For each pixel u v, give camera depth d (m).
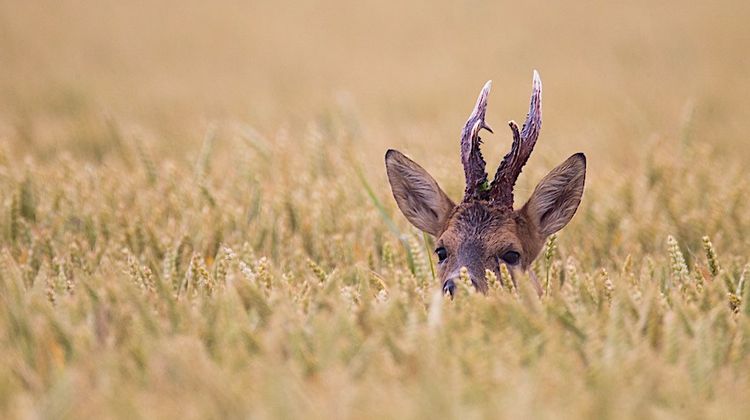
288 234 14.49
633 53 41.22
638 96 31.00
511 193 12.38
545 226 12.47
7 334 8.62
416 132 23.75
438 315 8.58
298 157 19.77
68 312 9.09
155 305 9.87
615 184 16.67
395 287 10.09
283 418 6.90
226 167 19.14
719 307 8.95
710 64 37.47
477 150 12.30
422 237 13.59
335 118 25.08
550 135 24.77
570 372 7.80
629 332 8.59
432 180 12.62
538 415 6.93
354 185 16.53
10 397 7.46
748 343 8.44
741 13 49.97
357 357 7.95
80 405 7.36
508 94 32.22
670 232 14.29
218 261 11.36
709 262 11.27
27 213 15.01
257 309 9.17
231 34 48.97
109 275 10.89
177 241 12.50
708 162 17.62
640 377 7.63
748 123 25.88
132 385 7.74
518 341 8.23
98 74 37.16
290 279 11.55
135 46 44.66
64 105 30.95
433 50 44.44
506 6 56.94
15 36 44.66
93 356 8.14
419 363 7.79
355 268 12.15
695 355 7.97
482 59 41.22
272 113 28.69
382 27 51.75
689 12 51.31
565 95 31.84
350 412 7.01
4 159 17.75
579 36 46.62
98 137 24.19
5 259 10.88
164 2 58.53
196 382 7.50
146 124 27.66
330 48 45.53
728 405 7.24
